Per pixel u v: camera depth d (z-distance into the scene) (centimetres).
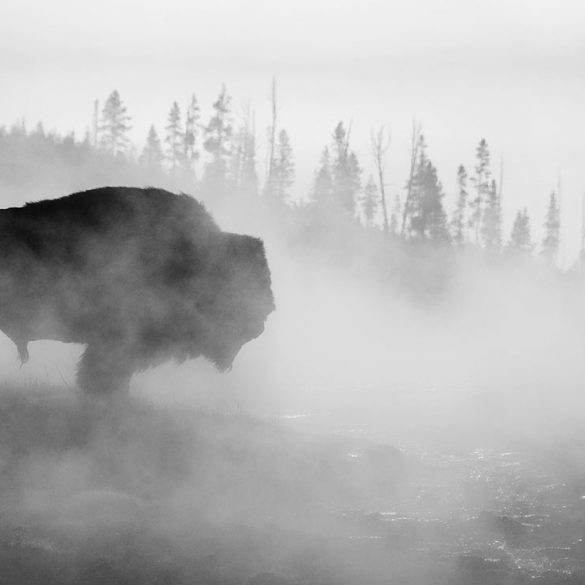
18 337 5122
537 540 4053
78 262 5109
